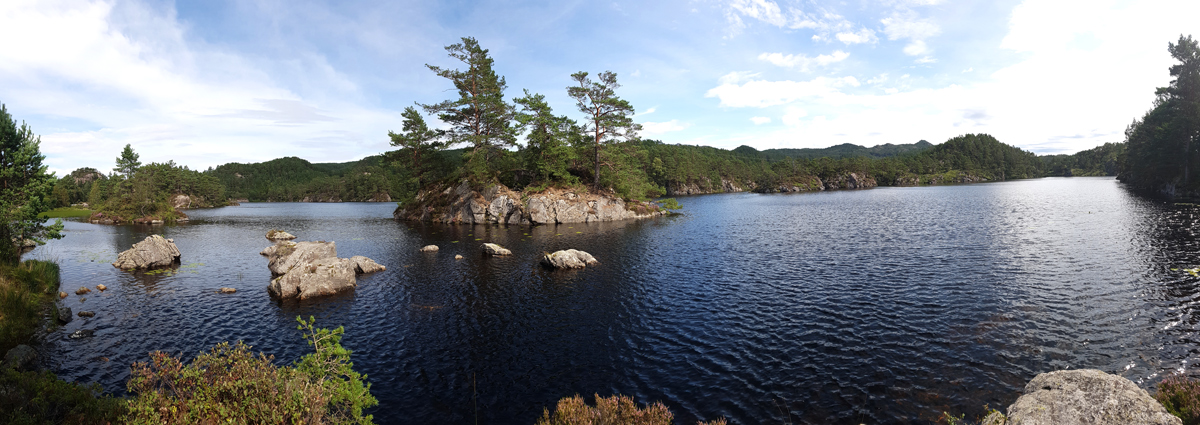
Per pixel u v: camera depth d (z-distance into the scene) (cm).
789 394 1484
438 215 7475
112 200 9088
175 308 2514
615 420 1129
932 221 5944
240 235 6222
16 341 1970
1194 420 1002
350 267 2994
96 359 1812
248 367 928
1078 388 988
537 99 7506
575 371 1695
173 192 15812
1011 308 2209
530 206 7019
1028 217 5928
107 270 3569
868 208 8600
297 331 2142
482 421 1367
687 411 1404
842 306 2361
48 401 993
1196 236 3959
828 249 4041
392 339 2028
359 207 14225
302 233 6234
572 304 2528
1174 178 8981
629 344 1944
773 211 8531
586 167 8331
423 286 2955
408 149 8112
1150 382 1463
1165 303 2184
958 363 1652
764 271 3228
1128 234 4203
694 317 2272
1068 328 1930
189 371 902
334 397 1076
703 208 9850
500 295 2723
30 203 2750
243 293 2839
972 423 1272
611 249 4347
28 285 2589
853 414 1355
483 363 1770
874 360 1705
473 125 7700
